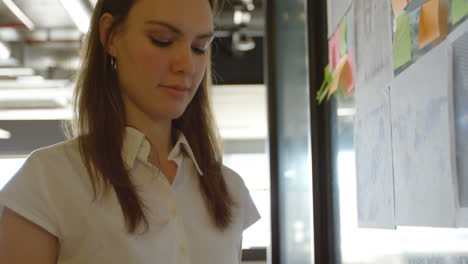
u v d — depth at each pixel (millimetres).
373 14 1026
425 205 783
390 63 930
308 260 1760
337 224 1347
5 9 4699
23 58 5535
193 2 863
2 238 796
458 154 682
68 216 817
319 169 1480
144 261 830
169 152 989
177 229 887
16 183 803
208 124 1088
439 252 740
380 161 989
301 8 1889
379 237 1007
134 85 875
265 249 5109
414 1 822
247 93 6582
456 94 683
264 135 9164
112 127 898
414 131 822
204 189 971
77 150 884
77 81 987
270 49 2391
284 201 2162
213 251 931
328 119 1427
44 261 810
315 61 1528
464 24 660
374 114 1024
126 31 875
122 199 832
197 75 900
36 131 7434
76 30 5246
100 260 817
